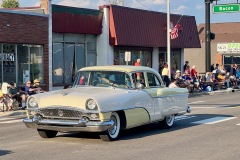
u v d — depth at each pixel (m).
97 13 28.78
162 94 12.66
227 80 33.88
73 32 27.39
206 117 16.34
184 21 35.44
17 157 9.30
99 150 9.98
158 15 32.75
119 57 30.38
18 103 20.14
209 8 32.56
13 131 13.45
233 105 21.52
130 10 30.34
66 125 10.56
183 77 29.61
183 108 13.88
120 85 11.89
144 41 31.31
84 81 12.19
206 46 32.75
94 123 10.37
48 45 25.48
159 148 10.23
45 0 25.56
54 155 9.46
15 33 23.48
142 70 12.39
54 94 11.06
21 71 24.17
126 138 11.63
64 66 27.42
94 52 29.41
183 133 12.52
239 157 9.21
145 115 11.95
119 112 11.23
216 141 11.18
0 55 22.94
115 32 28.98
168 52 28.80
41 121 10.84
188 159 9.00
